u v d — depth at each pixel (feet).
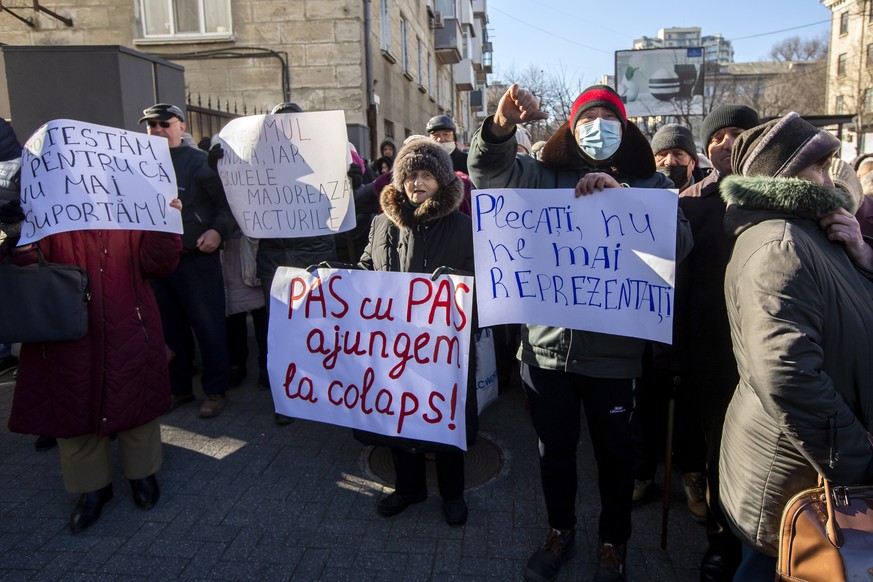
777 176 5.82
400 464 9.52
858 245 5.86
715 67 89.61
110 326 9.24
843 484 5.20
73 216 8.66
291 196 12.55
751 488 5.77
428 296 8.52
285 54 29.99
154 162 9.69
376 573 8.32
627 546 8.82
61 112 16.61
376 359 8.87
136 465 9.86
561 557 8.18
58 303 8.68
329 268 9.23
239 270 14.58
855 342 5.36
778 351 5.10
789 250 5.32
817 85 151.33
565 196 7.33
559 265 7.41
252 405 14.11
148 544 9.02
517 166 8.00
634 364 7.48
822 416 5.05
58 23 30.32
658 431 9.76
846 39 120.16
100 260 9.25
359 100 29.99
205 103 30.37
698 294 8.29
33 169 8.68
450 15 61.11
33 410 9.20
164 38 30.04
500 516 9.62
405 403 8.71
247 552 8.79
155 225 9.43
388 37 37.78
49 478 11.01
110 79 16.51
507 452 11.79
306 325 9.32
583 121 7.33
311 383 9.31
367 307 8.93
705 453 9.26
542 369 7.76
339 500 10.12
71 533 9.29
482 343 9.86
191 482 10.72
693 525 9.34
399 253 9.31
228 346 15.29
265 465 11.30
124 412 9.28
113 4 30.17
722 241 8.01
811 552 5.10
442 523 9.43
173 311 13.56
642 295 7.05
